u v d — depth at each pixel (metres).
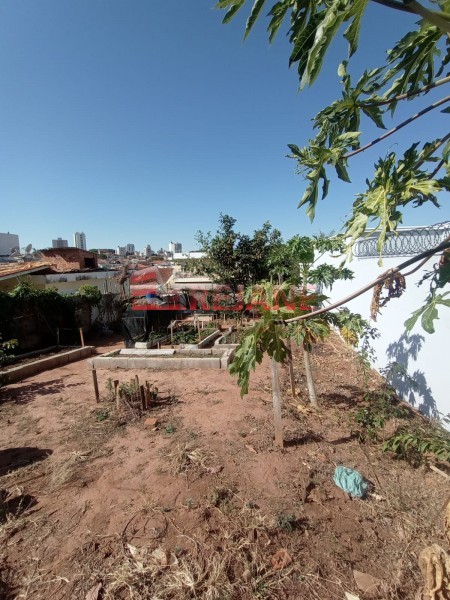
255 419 4.94
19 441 4.64
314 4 1.06
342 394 5.84
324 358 8.23
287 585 2.41
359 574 2.49
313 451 4.07
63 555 2.69
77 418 5.31
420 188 1.26
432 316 1.27
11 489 3.54
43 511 3.20
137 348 9.84
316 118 1.67
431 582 1.80
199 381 6.88
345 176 1.66
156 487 3.46
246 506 3.13
